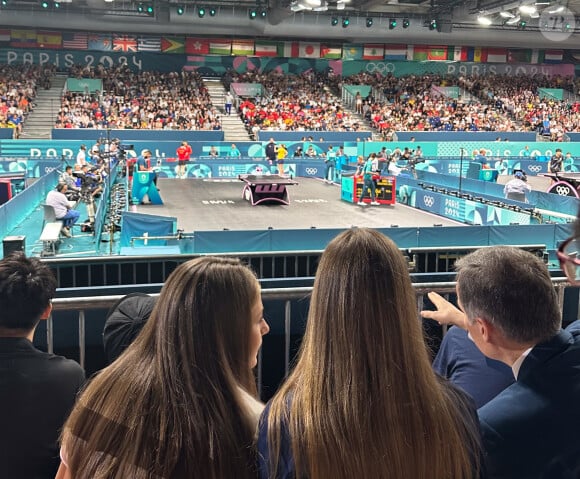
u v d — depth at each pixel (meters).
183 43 45.00
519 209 16.69
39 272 2.61
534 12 33.44
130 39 44.06
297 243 12.52
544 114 46.84
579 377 1.85
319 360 1.51
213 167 31.88
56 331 4.64
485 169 28.50
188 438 1.47
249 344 1.69
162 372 1.56
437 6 42.50
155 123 38.62
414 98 46.69
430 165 34.50
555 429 1.82
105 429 1.52
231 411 1.55
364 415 1.42
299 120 42.31
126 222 13.32
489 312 1.95
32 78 41.00
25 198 18.22
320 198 24.70
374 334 1.47
